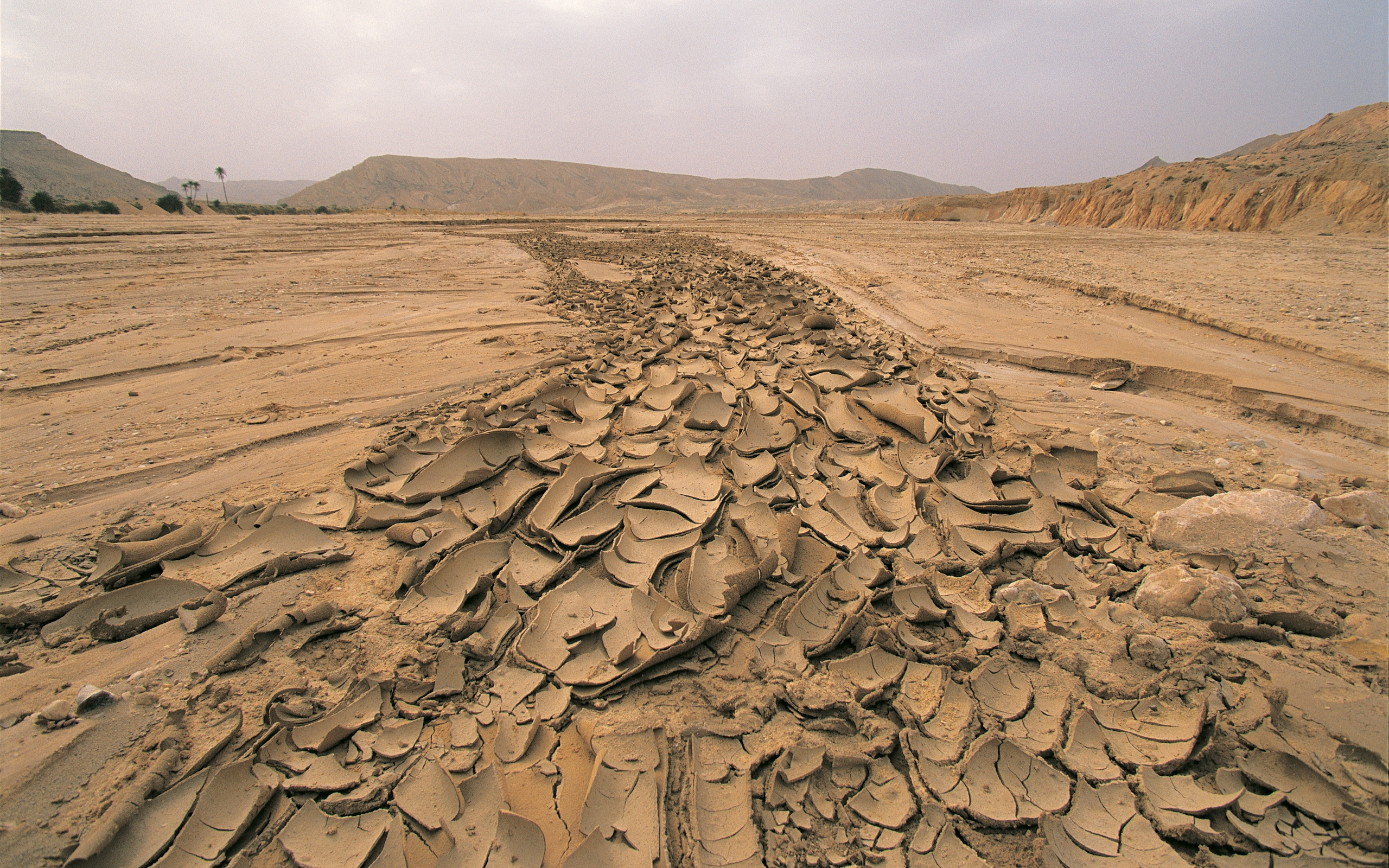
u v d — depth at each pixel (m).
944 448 4.65
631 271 15.12
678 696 2.66
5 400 6.09
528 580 3.39
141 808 2.12
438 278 13.41
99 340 8.04
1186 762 2.28
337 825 2.15
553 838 2.09
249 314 9.72
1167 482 4.24
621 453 4.88
